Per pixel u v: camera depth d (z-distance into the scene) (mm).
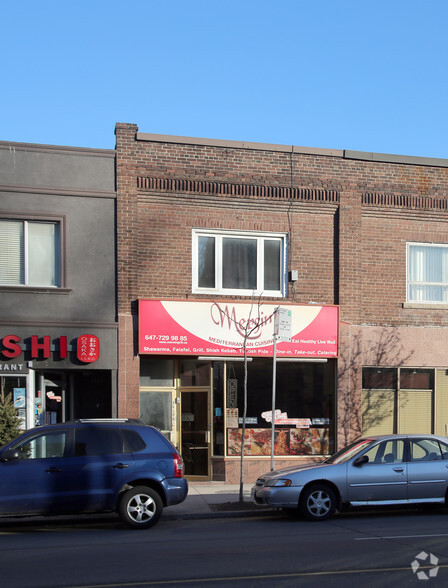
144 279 16422
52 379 17344
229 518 12734
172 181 16672
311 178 17531
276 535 10383
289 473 11977
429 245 18312
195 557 8742
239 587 7266
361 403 17453
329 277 17578
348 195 17703
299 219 17531
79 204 16203
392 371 17797
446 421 17922
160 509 11414
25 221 15961
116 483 11258
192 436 16969
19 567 8305
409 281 18109
